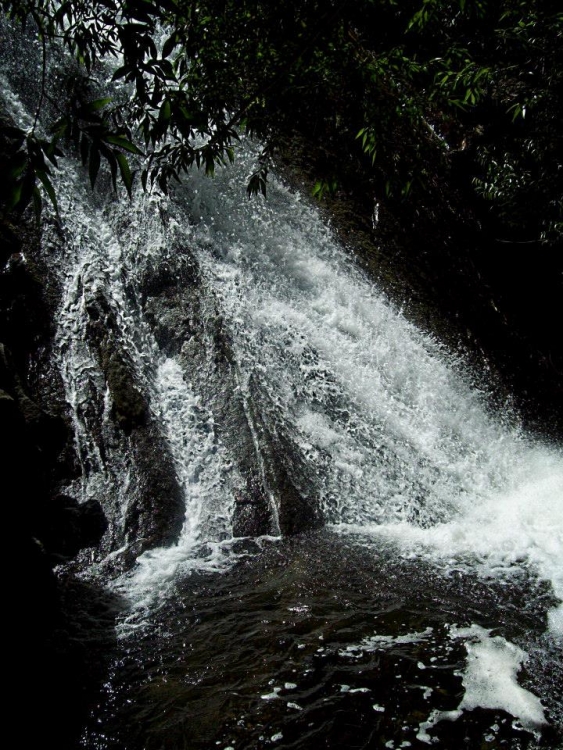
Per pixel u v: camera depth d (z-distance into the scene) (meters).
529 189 8.72
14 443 3.65
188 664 3.22
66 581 3.99
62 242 6.11
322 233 8.45
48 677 3.08
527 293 10.70
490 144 9.97
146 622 3.60
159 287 6.20
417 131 8.80
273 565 4.31
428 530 5.11
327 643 3.38
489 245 10.86
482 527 5.20
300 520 4.86
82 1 2.54
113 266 6.25
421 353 7.69
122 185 6.93
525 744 2.72
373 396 6.53
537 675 3.18
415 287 8.86
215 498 4.92
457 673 3.16
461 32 7.86
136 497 4.70
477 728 2.80
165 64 2.04
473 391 7.76
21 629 3.30
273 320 6.50
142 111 2.65
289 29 3.27
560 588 4.12
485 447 6.94
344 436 5.80
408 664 3.22
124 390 5.20
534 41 7.10
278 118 3.52
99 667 3.19
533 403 8.52
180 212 6.90
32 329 5.42
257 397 5.52
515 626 3.63
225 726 2.79
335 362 6.59
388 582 4.11
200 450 5.20
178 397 5.48
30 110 7.18
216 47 3.20
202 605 3.78
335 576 4.16
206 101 3.23
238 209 7.60
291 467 5.15
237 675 3.13
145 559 4.33
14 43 7.48
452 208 10.76
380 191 10.00
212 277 6.50
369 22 9.73
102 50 2.73
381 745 2.70
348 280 8.01
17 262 5.61
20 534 3.56
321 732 2.76
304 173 9.19
